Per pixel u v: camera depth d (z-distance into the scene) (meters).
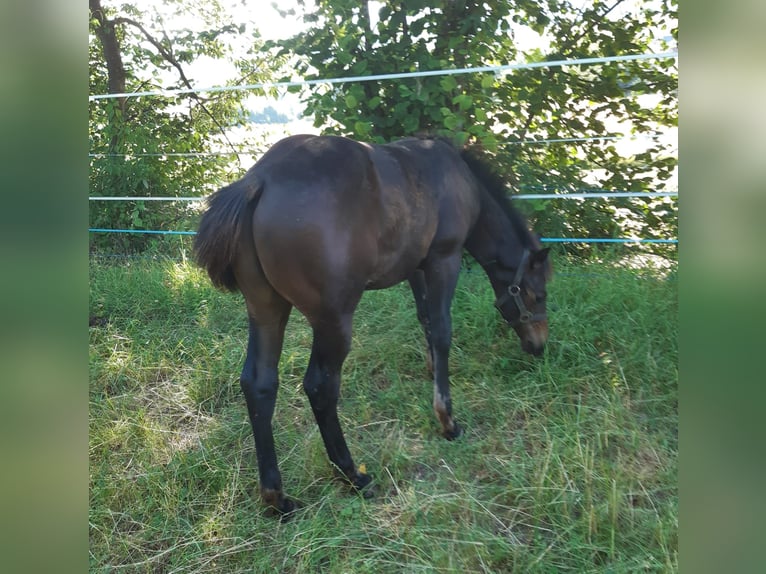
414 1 4.54
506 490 2.54
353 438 3.02
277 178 2.33
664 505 2.43
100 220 6.25
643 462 2.73
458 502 2.50
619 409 2.98
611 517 2.33
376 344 3.80
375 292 4.42
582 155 5.38
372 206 2.49
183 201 6.45
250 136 7.50
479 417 3.22
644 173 5.25
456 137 4.23
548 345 3.61
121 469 2.86
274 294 2.45
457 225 3.00
